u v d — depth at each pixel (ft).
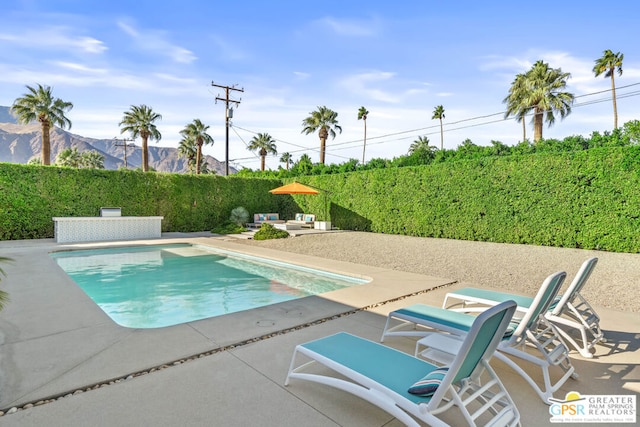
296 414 7.95
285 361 10.66
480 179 43.39
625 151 33.01
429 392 7.01
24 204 42.78
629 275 23.98
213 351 11.28
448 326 10.78
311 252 35.58
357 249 37.63
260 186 66.74
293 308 16.16
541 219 38.63
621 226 33.45
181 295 21.24
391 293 18.79
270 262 30.81
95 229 42.45
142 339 12.12
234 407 8.14
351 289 19.63
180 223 56.18
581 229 35.91
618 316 15.20
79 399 8.34
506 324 7.25
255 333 12.87
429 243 42.37
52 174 44.78
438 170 47.52
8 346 11.37
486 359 7.68
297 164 94.94
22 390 8.61
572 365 10.75
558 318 11.96
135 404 8.16
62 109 102.17
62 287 19.26
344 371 8.04
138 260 32.86
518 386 9.56
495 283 22.16
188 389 8.91
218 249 37.63
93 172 47.98
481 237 43.68
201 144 141.59
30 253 32.09
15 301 16.52
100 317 14.34
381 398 7.30
